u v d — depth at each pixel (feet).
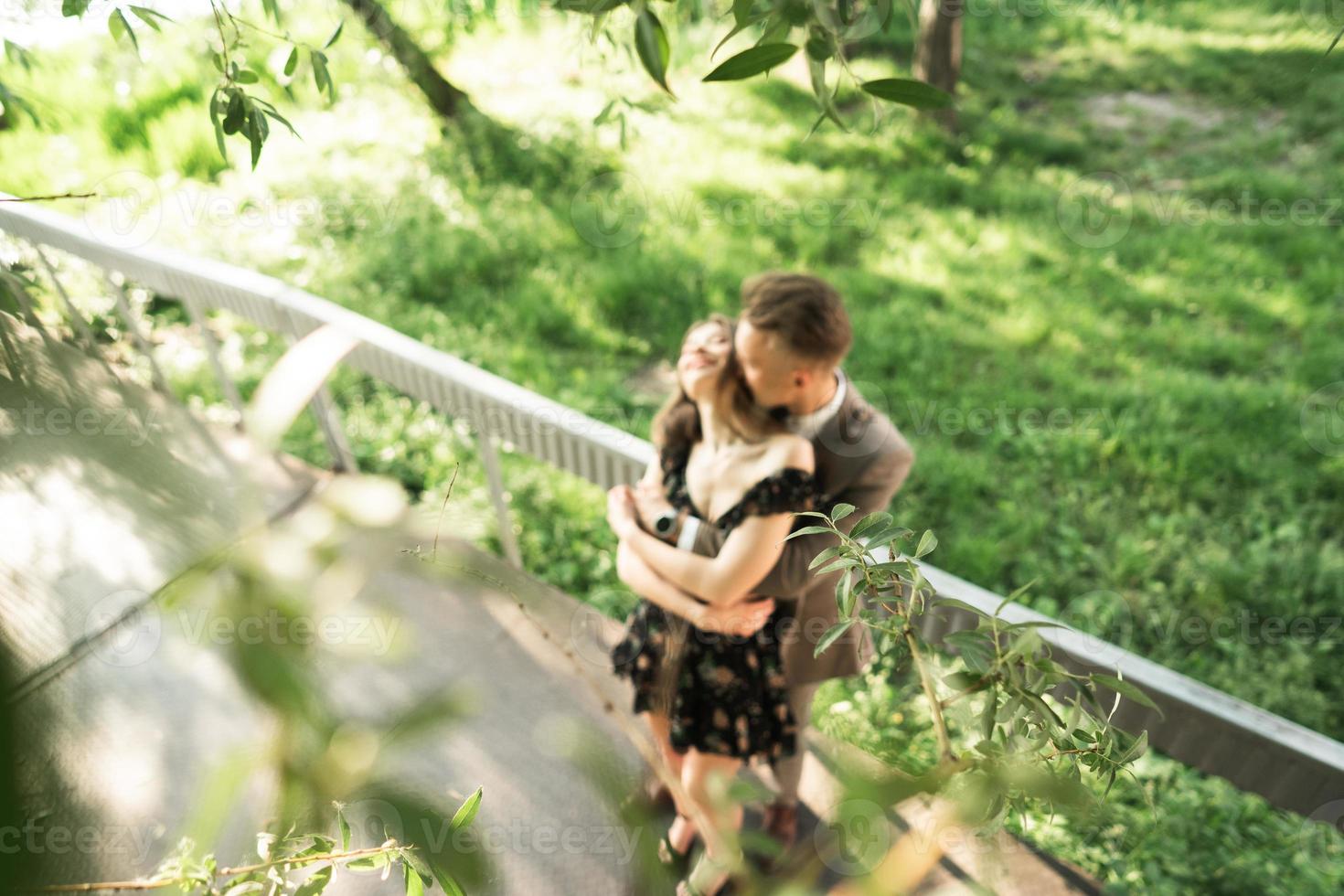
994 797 1.93
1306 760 5.93
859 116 25.22
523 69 28.63
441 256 19.34
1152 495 13.79
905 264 19.40
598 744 1.82
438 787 8.00
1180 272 18.93
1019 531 13.00
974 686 2.57
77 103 17.38
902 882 1.76
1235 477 13.94
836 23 2.20
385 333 10.17
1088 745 2.66
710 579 5.84
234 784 1.25
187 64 18.76
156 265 10.94
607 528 12.70
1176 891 7.86
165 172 19.90
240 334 16.25
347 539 1.13
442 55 25.23
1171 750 6.64
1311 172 21.53
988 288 18.49
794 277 5.70
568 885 7.29
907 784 1.70
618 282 18.42
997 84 27.78
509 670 9.00
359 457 13.75
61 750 0.85
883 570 2.87
